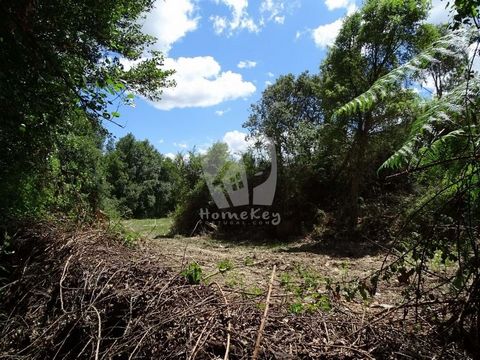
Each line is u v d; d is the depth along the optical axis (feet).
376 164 37.55
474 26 6.39
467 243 6.66
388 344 6.32
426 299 7.50
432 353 6.12
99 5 16.96
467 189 5.78
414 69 6.93
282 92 70.54
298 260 23.36
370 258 25.05
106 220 18.19
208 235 46.83
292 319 7.34
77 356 7.02
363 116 32.81
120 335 7.43
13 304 10.50
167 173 158.71
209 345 6.23
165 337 6.63
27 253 12.97
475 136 5.75
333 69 35.78
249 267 19.12
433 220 6.76
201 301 7.63
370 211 36.06
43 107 13.71
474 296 6.02
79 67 14.30
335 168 44.27
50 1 14.40
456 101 6.11
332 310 8.57
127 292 8.16
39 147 16.12
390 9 26.96
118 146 156.56
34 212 16.14
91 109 13.93
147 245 16.43
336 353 6.08
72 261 10.41
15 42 12.25
